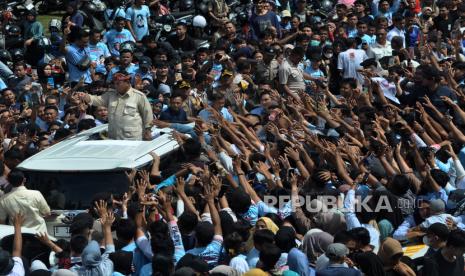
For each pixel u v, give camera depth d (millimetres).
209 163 30750
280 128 35031
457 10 53562
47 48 51375
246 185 28469
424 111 34719
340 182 29516
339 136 34844
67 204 29875
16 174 28812
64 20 53188
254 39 51062
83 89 42750
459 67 41969
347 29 51750
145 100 34781
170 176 29672
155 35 53688
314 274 23016
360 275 22578
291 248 23891
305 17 56812
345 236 23953
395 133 33531
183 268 21891
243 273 23094
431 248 24422
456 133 33062
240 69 43938
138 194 26656
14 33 53375
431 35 49031
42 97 43344
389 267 23109
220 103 38562
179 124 34906
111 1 54406
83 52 46938
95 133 34594
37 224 28891
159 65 44344
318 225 26125
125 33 51625
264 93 37438
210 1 55125
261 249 22844
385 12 55625
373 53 48438
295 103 38500
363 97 38125
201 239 24703
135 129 34594
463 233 23672
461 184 30312
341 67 46719
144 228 26188
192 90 41688
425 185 28469
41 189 30219
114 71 45719
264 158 30875
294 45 49812
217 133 31594
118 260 24125
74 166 30219
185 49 51688
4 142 36469
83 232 25938
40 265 25125
